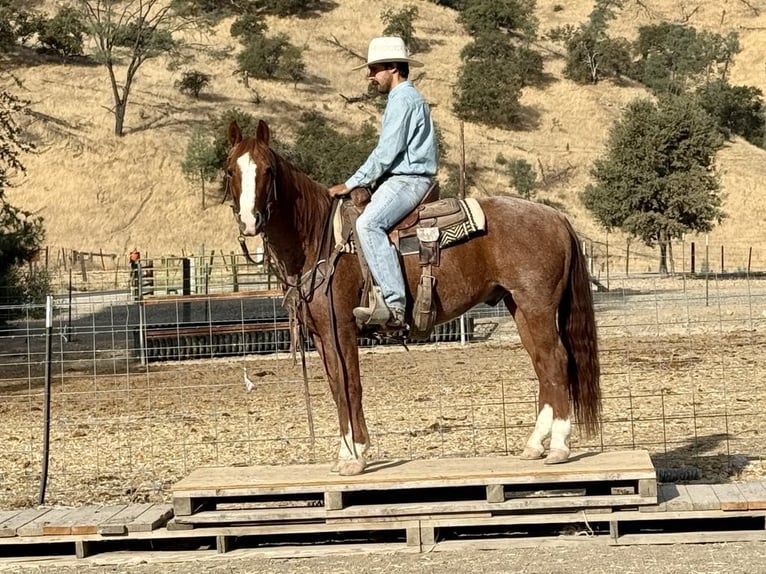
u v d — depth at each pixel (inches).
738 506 301.7
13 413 590.9
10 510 354.6
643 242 2069.4
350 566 291.4
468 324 856.3
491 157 2647.6
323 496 347.9
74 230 2048.5
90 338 997.8
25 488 397.4
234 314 1042.7
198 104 2674.7
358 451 316.5
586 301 325.7
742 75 4082.2
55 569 305.9
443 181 2416.3
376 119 2773.1
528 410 510.0
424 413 515.2
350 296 314.3
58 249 1966.0
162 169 2266.2
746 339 772.0
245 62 2910.9
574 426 450.6
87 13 2859.3
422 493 337.7
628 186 1943.9
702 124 1966.0
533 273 314.7
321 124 2586.1
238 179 295.7
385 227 311.0
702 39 3887.8
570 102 3147.1
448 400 551.5
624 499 302.2
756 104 3425.2
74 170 2222.0
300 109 2755.9
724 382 568.1
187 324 828.0
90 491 389.4
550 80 3312.0
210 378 696.4
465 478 305.4
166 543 331.0
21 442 492.7
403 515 309.0
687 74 3693.4
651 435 442.9
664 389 555.2
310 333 323.9
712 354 693.9
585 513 307.6
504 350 780.6
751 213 2405.3
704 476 370.0
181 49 3058.6
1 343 984.9
